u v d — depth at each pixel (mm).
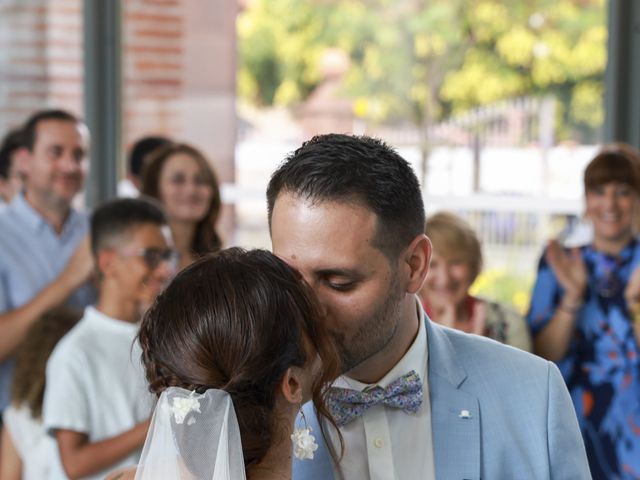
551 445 1543
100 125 4469
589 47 4527
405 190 1399
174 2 4516
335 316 1366
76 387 2518
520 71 4703
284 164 1405
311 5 4824
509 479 1531
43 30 4453
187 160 3555
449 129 4848
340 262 1339
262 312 1223
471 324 2965
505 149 4699
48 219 3600
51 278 3561
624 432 3223
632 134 4172
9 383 3342
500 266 4621
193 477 1207
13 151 3889
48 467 2723
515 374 1583
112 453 2465
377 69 4945
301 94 4828
